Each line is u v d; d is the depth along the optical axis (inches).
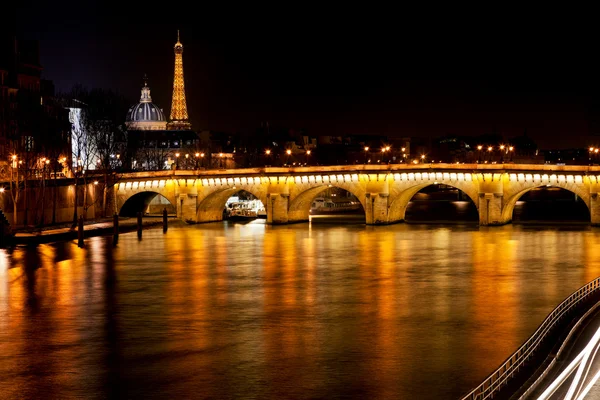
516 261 6205.7
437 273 5659.5
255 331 4030.5
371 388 3221.0
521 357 3127.5
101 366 3511.3
